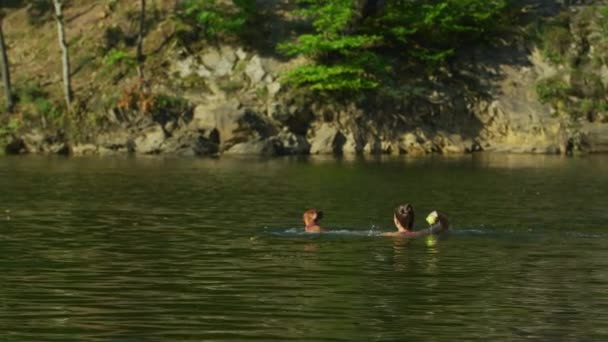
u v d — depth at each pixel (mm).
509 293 16391
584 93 63562
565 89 63344
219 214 28078
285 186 37781
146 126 59531
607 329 13922
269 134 59500
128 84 62719
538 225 25891
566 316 14719
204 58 63781
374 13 65312
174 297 15914
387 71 63156
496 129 62094
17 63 66438
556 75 64250
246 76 62531
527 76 64500
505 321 14352
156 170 45562
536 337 13438
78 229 24469
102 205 30344
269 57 63406
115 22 67438
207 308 15094
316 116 60938
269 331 13664
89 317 14477
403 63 64750
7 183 38250
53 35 67938
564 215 28469
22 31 68938
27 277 17641
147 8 67688
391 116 61594
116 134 59594
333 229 24750
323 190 36125
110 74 63781
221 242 22109
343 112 61000
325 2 63875
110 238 22812
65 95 61844
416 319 14445
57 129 60250
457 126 62188
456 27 64625
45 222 25922
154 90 62031
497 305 15445
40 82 64250
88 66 64875
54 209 29109
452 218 27531
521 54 65625
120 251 20750
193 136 58469
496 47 65938
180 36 64938
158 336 13344
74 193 34312
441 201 32469
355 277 17688
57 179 40250
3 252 20578
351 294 16203
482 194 35125
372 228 24875
